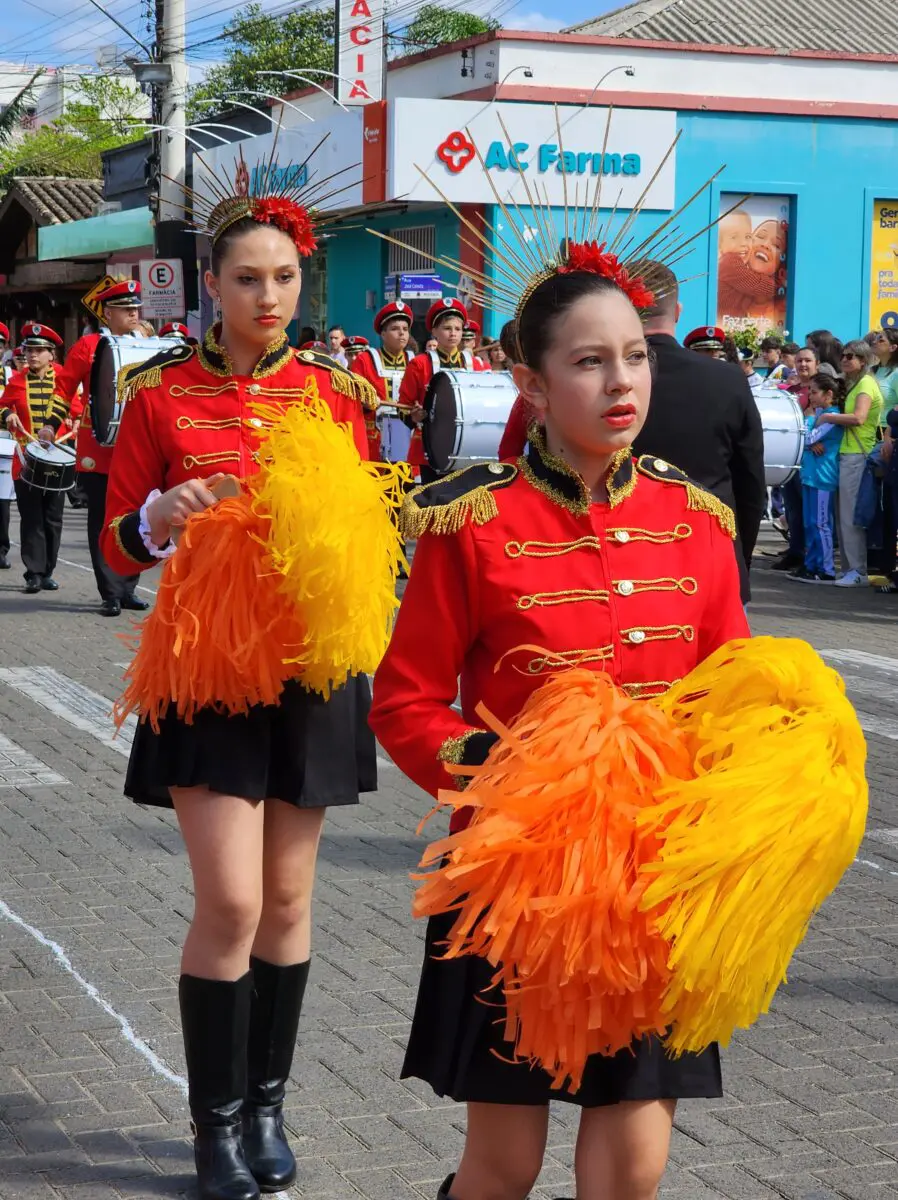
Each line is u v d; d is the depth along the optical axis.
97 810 6.32
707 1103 3.87
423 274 19.36
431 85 20.64
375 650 3.13
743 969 2.15
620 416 2.40
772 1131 3.72
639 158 18.97
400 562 3.15
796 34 22.42
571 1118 3.77
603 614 2.48
